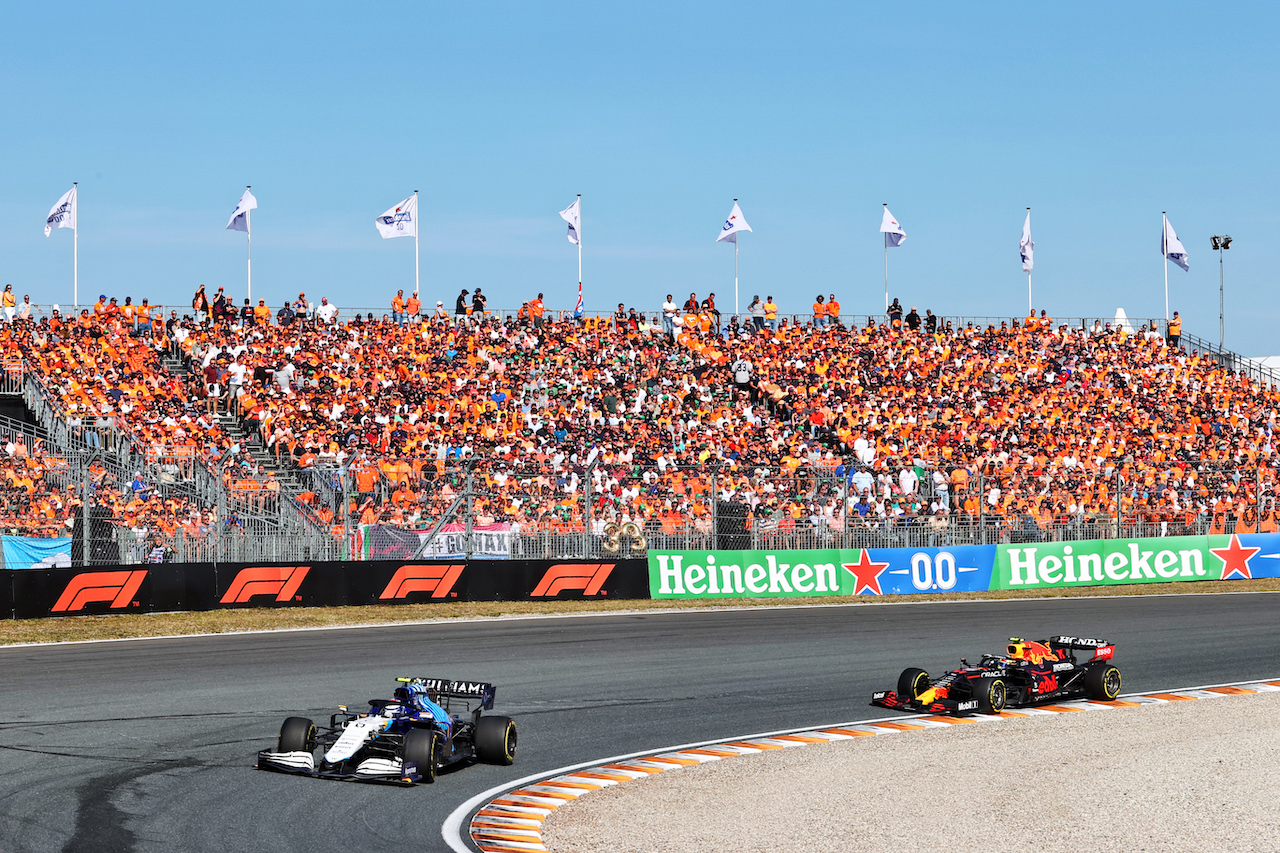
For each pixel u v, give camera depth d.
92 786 26.78
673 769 29.39
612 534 63.69
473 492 61.94
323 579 57.88
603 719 35.34
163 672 41.66
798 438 88.81
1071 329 116.25
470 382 88.12
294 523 59.53
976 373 104.69
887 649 49.19
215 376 81.06
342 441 76.56
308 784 27.28
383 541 60.38
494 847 23.02
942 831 23.98
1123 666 46.22
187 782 27.28
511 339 96.06
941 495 70.75
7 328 82.38
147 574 54.50
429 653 46.69
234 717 34.50
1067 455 88.56
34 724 33.16
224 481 59.31
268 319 93.00
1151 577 74.19
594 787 27.59
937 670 44.62
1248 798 26.56
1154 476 76.69
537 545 62.62
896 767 29.52
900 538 69.31
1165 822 24.67
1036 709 37.53
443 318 98.56
